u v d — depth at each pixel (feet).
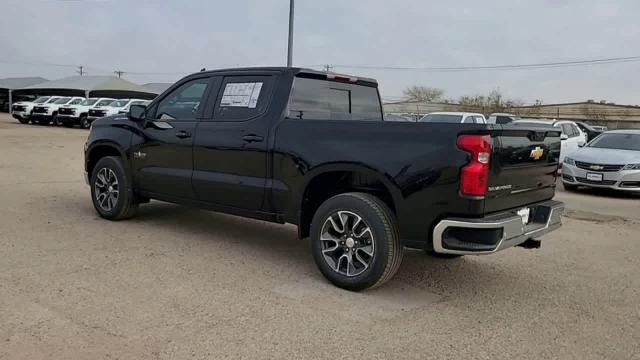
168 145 19.63
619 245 22.16
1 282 14.33
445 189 13.32
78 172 38.19
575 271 17.98
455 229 13.43
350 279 14.75
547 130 15.72
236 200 17.76
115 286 14.42
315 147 15.61
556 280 16.89
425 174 13.56
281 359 10.76
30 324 11.82
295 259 17.89
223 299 13.87
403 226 14.06
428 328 12.64
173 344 11.19
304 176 15.83
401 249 14.53
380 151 14.33
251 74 17.98
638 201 35.99
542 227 15.33
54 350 10.71
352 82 19.35
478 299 14.83
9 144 58.18
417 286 15.74
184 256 17.60
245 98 17.87
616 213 30.73
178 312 12.85
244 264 17.04
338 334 12.05
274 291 14.65
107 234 19.99
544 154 15.78
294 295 14.42
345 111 19.13
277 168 16.53
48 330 11.57
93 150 22.79
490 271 17.65
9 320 11.98
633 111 181.37
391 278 16.02
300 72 17.26
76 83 165.68
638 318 13.80
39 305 12.89
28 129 88.28
